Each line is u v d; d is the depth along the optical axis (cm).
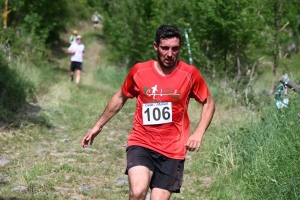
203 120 1000
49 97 2741
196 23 3356
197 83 992
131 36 4566
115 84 4228
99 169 1587
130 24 4575
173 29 966
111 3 4962
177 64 992
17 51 3450
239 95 2703
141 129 991
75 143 1925
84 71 5512
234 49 3186
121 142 2011
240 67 3134
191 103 2612
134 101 2967
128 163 969
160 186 977
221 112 2469
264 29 3025
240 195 1353
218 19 3102
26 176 1445
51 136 2006
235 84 2853
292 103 1623
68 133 2089
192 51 3262
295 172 1259
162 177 976
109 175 1552
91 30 7350
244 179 1438
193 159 1756
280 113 1695
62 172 1539
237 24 3052
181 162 985
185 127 995
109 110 1033
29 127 2072
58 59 6153
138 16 4522
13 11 4166
